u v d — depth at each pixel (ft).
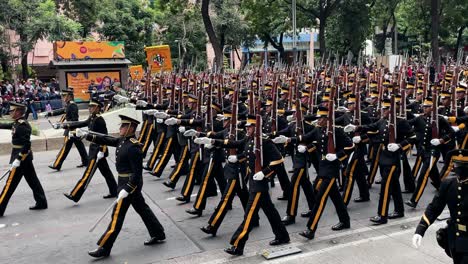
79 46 89.51
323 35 101.35
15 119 30.30
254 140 23.44
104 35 123.95
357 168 30.94
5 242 25.96
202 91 41.04
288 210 27.58
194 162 31.45
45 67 135.85
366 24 107.65
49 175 41.09
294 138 27.14
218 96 43.98
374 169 33.68
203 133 29.50
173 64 118.32
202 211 30.01
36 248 25.00
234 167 25.48
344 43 116.57
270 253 23.03
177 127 36.88
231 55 144.15
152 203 32.22
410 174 32.96
